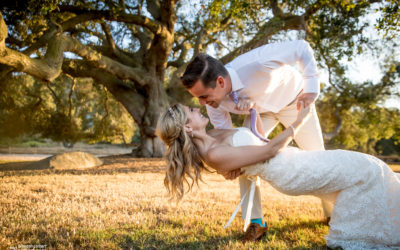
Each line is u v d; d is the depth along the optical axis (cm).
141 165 995
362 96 1641
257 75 261
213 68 237
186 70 241
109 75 1412
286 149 242
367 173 223
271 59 255
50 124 1695
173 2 1145
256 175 247
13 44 1021
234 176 244
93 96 2048
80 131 1867
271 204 411
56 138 1766
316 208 393
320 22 1042
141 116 1417
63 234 269
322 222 322
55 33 907
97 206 371
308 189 231
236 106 275
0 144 3128
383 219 223
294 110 312
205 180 658
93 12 1022
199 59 241
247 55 269
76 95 1903
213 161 235
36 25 1010
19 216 318
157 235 269
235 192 508
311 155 233
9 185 511
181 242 255
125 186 527
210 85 240
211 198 444
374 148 3117
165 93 1443
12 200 393
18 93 1592
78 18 1002
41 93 1808
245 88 267
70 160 937
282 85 285
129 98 1416
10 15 933
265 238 274
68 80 1841
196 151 254
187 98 1577
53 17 1013
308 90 249
